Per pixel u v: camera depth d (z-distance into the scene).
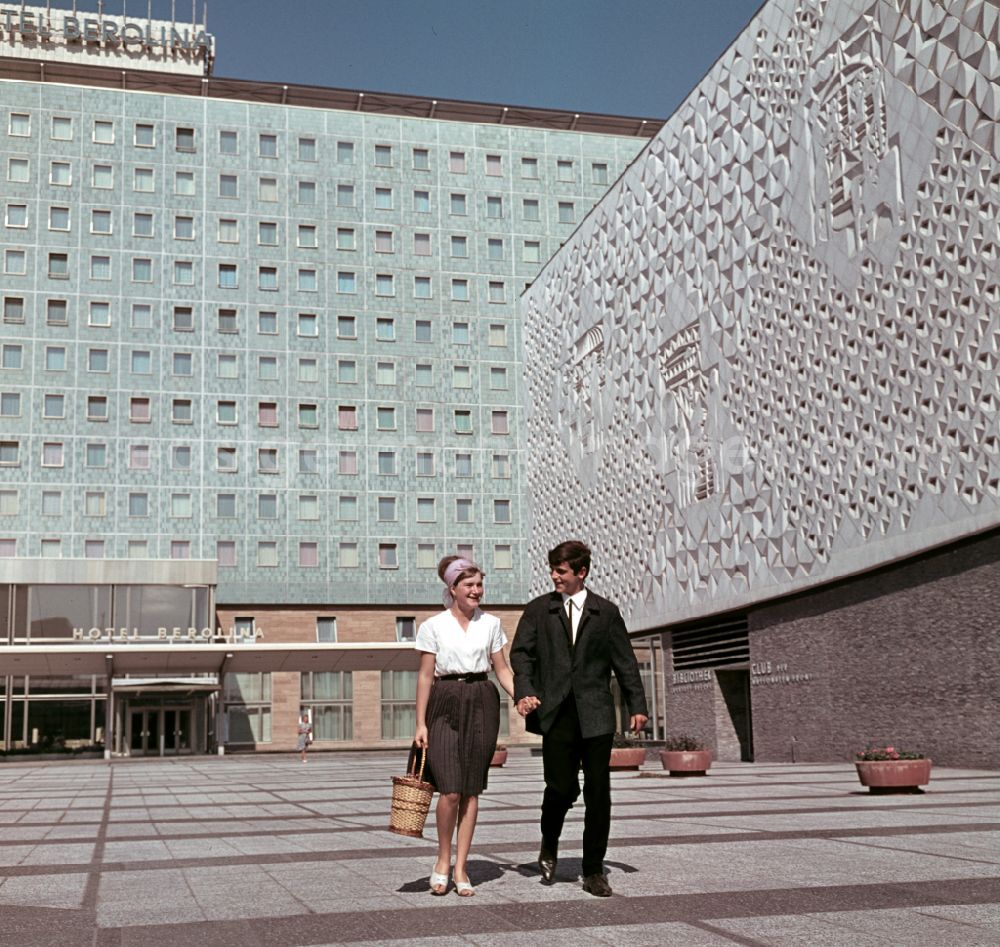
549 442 54.22
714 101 37.56
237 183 67.06
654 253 42.44
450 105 74.25
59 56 76.44
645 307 43.22
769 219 33.94
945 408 25.86
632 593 44.12
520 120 75.81
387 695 64.00
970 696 25.56
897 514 27.59
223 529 63.38
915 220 26.95
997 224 24.23
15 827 13.26
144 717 60.06
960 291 25.41
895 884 6.84
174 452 63.44
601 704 7.00
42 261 63.66
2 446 61.47
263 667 55.84
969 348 25.11
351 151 69.06
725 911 6.06
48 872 8.49
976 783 18.55
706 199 38.09
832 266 30.50
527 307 58.12
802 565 31.91
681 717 41.03
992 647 24.92
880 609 29.00
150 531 62.38
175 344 64.50
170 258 65.31
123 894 7.20
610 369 46.75
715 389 37.28
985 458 24.53
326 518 64.88
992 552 25.00
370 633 64.44
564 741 7.04
